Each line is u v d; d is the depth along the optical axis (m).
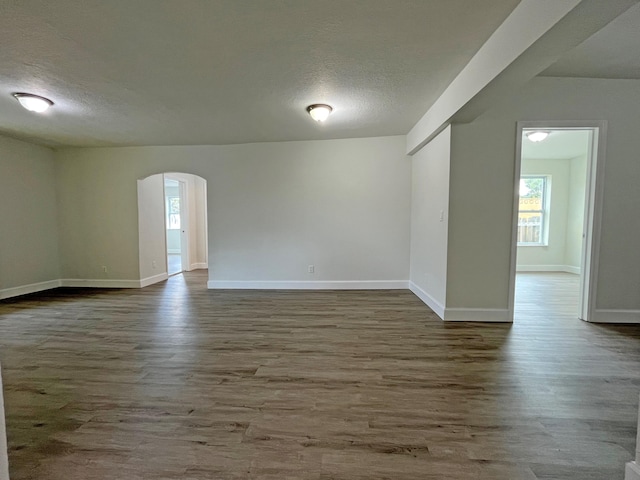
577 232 6.80
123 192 5.48
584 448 1.58
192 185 7.50
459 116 3.12
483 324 3.46
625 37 2.54
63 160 5.52
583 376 2.31
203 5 1.91
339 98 3.39
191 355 2.69
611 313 3.52
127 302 4.50
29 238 5.12
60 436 1.67
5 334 3.21
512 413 1.87
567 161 7.02
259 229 5.32
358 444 1.61
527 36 1.89
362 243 5.20
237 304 4.35
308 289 5.27
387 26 2.14
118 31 2.17
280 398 2.03
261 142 5.21
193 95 3.28
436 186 3.88
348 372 2.38
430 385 2.18
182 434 1.69
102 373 2.37
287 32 2.20
